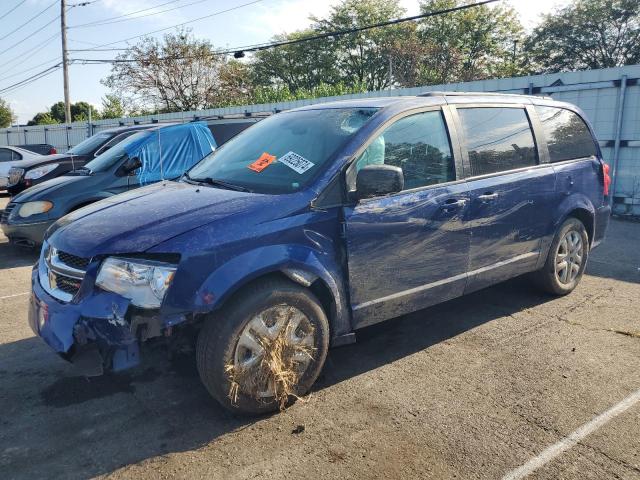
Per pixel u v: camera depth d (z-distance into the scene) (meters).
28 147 18.16
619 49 34.75
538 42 37.72
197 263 2.89
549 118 5.02
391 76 40.62
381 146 3.64
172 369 3.82
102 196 7.32
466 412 3.23
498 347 4.15
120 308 2.81
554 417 3.17
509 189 4.36
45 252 3.40
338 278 3.38
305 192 3.30
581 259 5.29
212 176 3.92
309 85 51.56
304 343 3.26
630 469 2.71
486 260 4.29
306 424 3.13
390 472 2.70
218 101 38.00
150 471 2.73
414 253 3.74
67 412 3.30
